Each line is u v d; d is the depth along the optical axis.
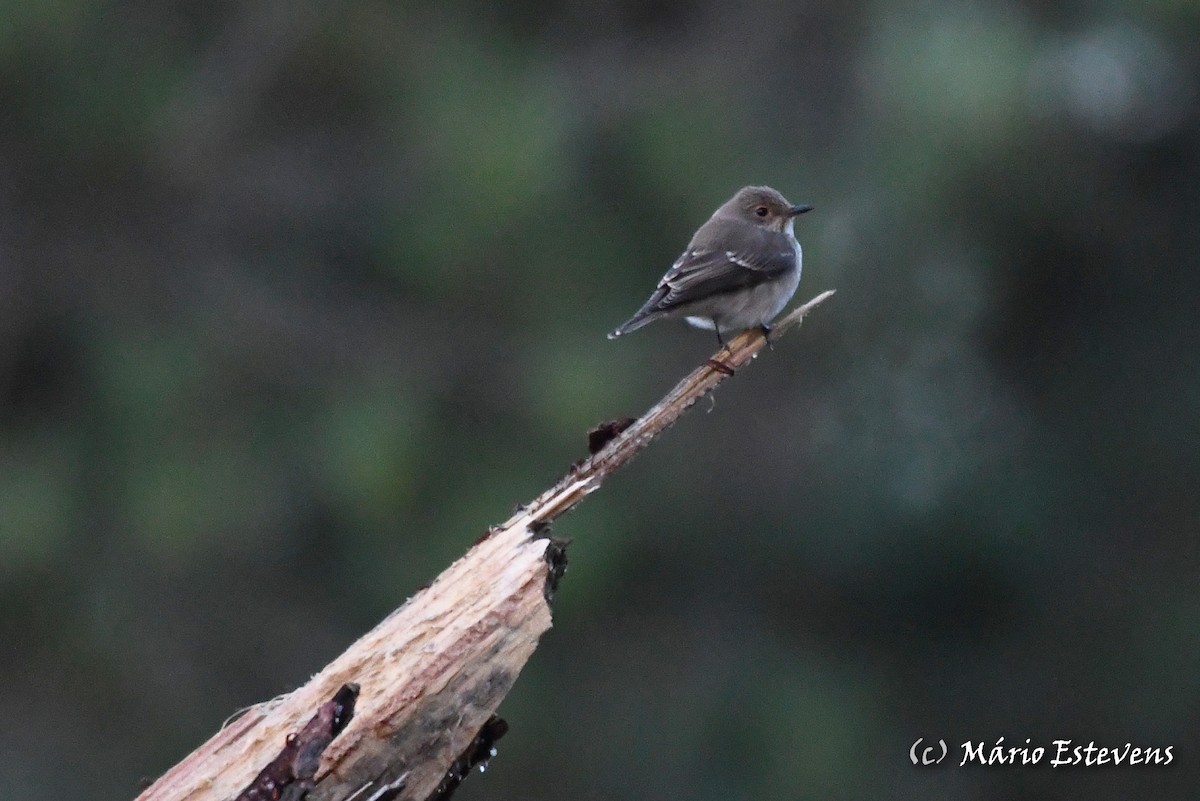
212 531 13.39
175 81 14.23
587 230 13.53
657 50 14.39
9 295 14.11
